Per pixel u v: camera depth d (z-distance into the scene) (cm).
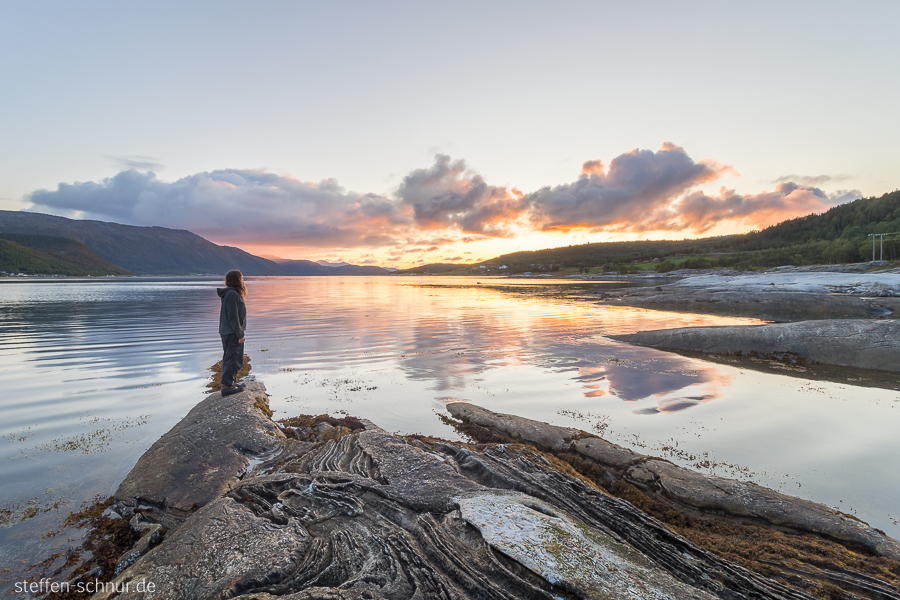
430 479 557
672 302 3684
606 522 481
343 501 505
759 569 449
